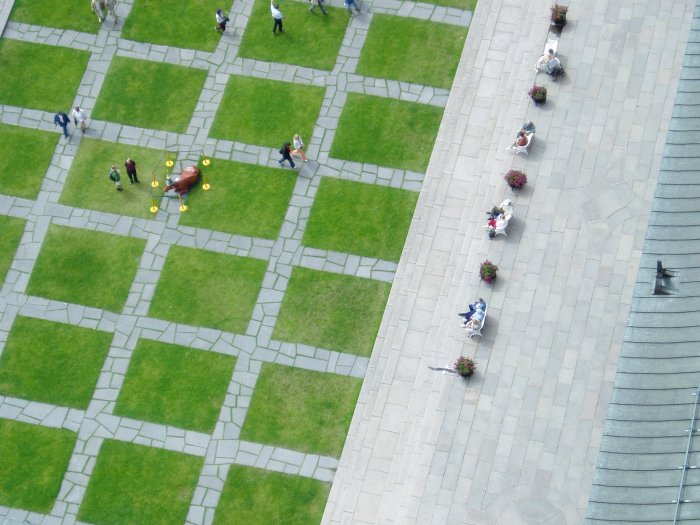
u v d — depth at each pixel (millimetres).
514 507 57531
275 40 73000
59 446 63094
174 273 66875
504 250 63219
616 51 67625
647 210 63469
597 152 65125
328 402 63062
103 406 63906
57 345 65500
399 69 71375
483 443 58938
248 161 69625
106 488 62062
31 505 61969
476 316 60531
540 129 66062
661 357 47469
